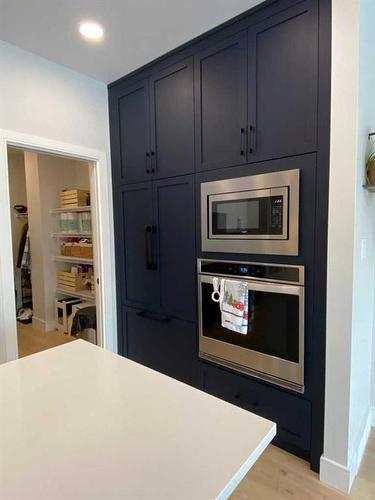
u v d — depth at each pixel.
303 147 1.58
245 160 1.80
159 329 2.40
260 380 1.85
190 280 2.15
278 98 1.65
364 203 1.63
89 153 2.50
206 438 0.73
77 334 3.63
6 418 0.81
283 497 1.54
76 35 1.92
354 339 1.56
